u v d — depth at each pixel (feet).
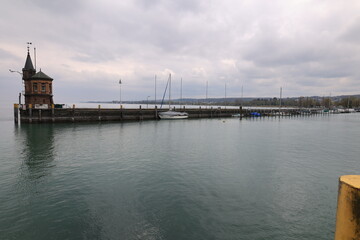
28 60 165.78
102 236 32.81
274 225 36.09
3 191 47.67
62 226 35.14
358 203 6.64
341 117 349.61
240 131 155.02
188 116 269.03
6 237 32.30
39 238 32.22
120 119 205.16
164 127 168.35
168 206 41.65
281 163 71.87
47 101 168.66
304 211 40.65
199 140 113.60
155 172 60.80
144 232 33.78
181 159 74.79
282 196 46.78
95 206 41.42
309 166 69.00
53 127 150.82
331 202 44.39
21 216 37.83
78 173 59.21
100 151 84.48
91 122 186.09
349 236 7.02
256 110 347.56
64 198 44.57
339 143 110.52
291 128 180.34
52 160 71.20
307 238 33.01
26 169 62.18
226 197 45.83
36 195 45.85
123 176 57.31
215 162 71.82
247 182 54.39
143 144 99.66
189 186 51.29
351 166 69.56
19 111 172.35
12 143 97.04
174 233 33.63
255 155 82.38
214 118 281.13
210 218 37.78
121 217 37.81
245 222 36.78
